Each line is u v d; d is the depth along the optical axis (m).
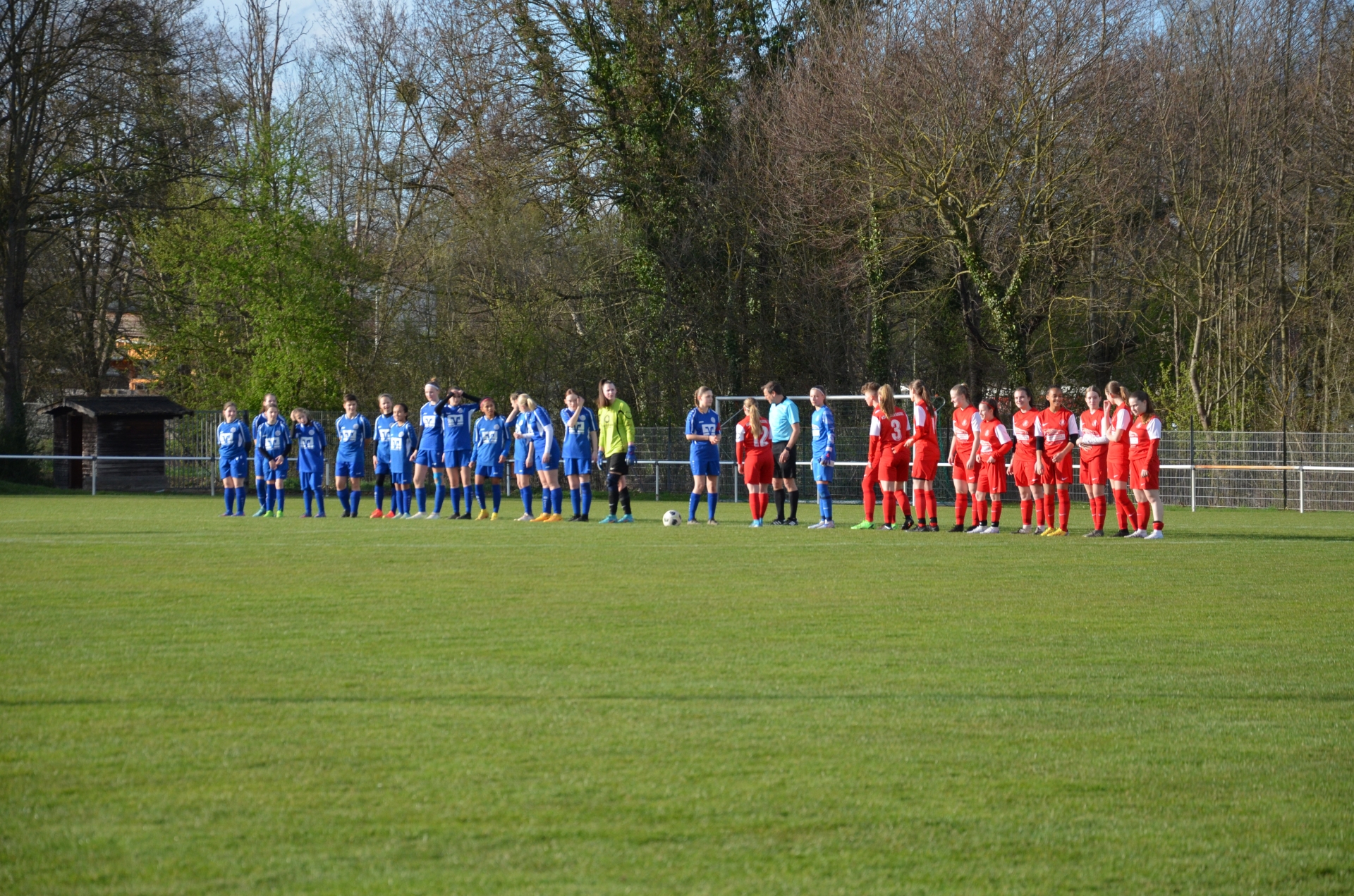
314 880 5.43
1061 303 52.62
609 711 8.62
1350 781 7.11
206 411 54.50
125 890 5.30
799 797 6.68
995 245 49.38
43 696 8.99
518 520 31.73
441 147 66.81
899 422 27.73
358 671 10.02
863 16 50.25
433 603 14.12
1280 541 24.92
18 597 14.54
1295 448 42.78
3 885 5.34
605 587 15.83
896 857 5.82
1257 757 7.59
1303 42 49.88
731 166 57.03
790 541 23.64
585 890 5.35
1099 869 5.70
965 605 14.28
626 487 30.91
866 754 7.57
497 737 7.89
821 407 28.47
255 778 6.95
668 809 6.46
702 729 8.13
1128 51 47.28
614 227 61.66
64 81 56.69
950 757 7.52
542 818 6.28
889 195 49.34
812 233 52.88
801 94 50.22
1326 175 47.62
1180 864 5.77
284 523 29.45
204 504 40.72
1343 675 10.16
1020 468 26.97
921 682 9.73
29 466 56.62
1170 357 59.34
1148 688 9.57
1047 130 46.41
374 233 69.88
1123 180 46.78
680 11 56.69
